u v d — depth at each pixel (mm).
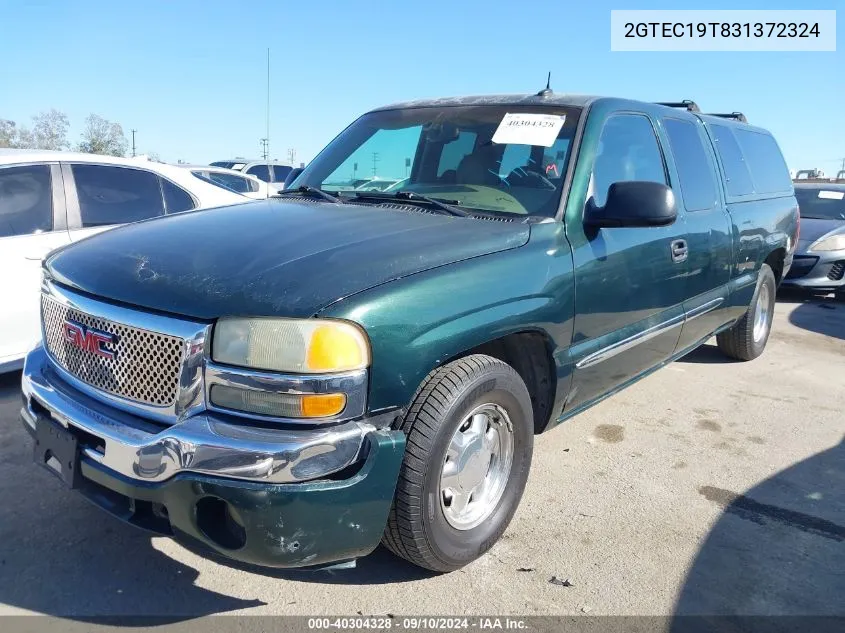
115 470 2322
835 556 3047
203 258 2541
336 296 2260
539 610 2600
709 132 4809
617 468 3846
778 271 6117
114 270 2594
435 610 2582
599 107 3566
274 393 2162
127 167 5402
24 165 4828
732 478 3777
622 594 2715
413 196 3311
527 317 2811
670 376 5598
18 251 4645
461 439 2701
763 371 5828
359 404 2262
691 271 4145
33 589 2631
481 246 2779
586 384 3377
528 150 3422
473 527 2799
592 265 3199
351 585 2721
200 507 2217
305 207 3281
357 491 2236
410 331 2357
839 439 4387
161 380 2309
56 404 2545
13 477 3482
